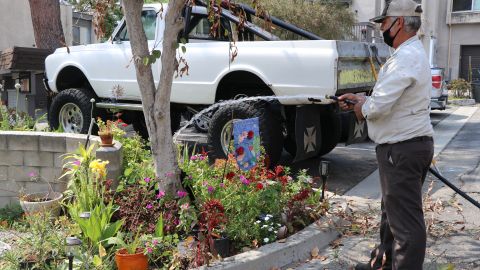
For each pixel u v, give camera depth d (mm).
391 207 3312
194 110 7680
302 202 4734
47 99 9664
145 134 9367
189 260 3803
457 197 5953
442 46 24969
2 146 5383
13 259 3682
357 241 4660
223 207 4133
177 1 4219
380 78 3279
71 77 8867
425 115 3266
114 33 8109
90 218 3846
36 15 12500
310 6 15875
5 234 4551
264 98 6297
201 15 7816
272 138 6570
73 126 8555
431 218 5055
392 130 3254
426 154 3250
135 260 3602
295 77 6332
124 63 7848
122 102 8281
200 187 4699
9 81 10391
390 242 3693
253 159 4734
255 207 4406
